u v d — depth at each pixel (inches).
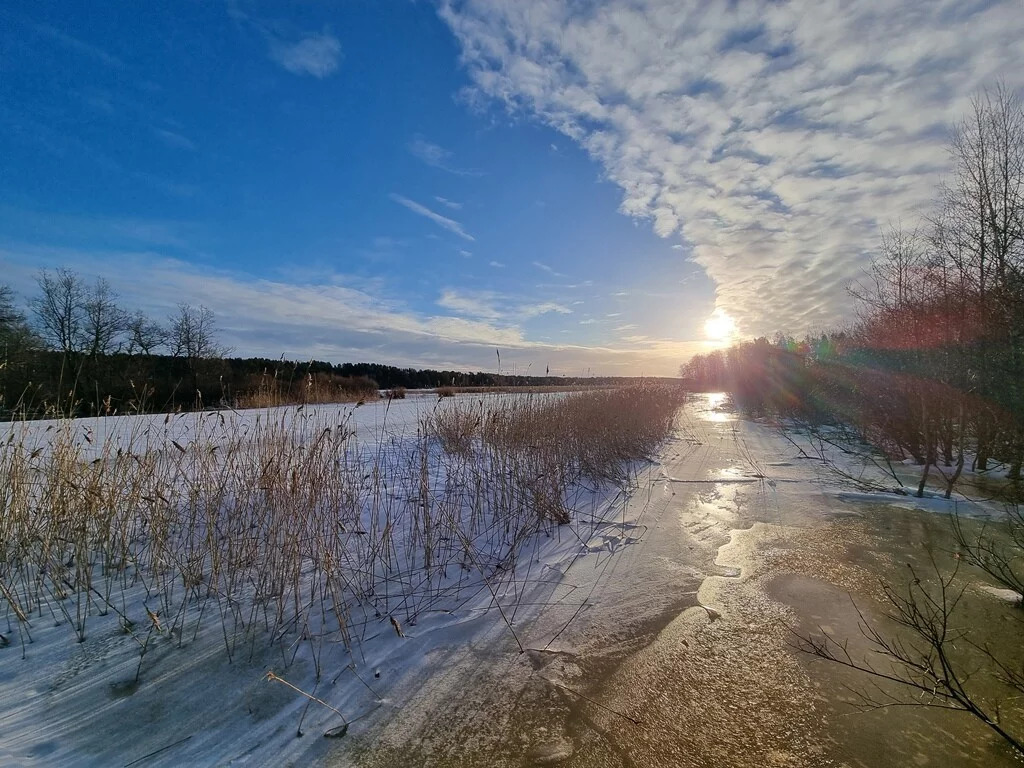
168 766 86.5
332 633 128.8
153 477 184.1
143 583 142.9
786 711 103.7
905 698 107.1
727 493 286.4
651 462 382.3
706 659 122.6
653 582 166.9
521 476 234.5
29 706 98.1
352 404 530.3
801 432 555.2
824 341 570.3
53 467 159.5
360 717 100.7
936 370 296.0
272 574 145.3
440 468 273.0
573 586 163.0
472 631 134.1
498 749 92.9
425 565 167.9
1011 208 272.5
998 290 255.6
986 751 91.6
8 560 143.9
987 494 278.1
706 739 95.9
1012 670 114.7
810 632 135.6
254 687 107.9
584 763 89.7
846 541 206.8
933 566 179.9
